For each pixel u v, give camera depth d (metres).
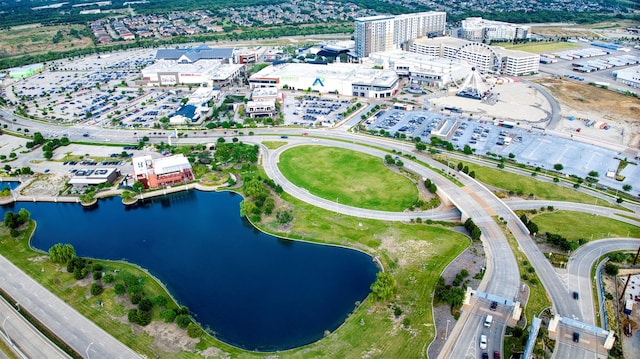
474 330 160.62
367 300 179.75
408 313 170.62
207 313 178.62
